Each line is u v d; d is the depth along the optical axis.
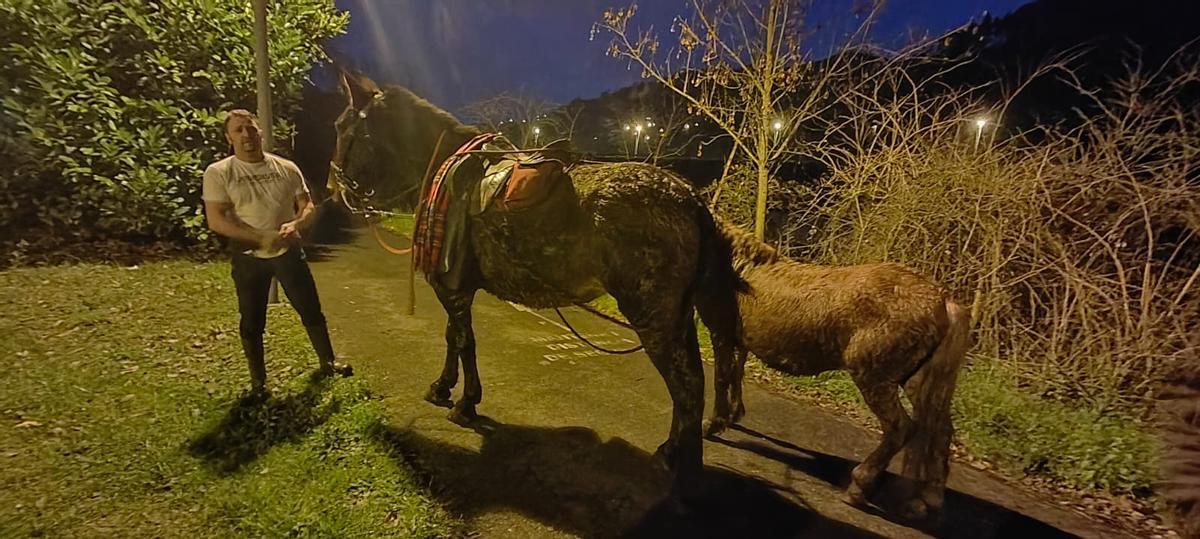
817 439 4.09
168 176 7.27
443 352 4.96
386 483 3.06
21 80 6.68
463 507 3.02
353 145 3.80
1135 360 4.54
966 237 5.45
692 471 3.20
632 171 3.14
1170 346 4.48
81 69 6.80
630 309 3.13
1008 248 5.33
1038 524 3.29
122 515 2.71
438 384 3.95
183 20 7.55
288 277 3.79
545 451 3.60
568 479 3.35
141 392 3.75
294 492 2.95
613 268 3.07
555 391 4.44
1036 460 3.84
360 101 3.86
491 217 3.18
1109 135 5.15
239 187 3.42
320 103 10.55
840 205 6.14
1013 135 6.25
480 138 3.44
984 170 5.41
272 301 5.59
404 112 3.77
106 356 4.22
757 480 3.52
